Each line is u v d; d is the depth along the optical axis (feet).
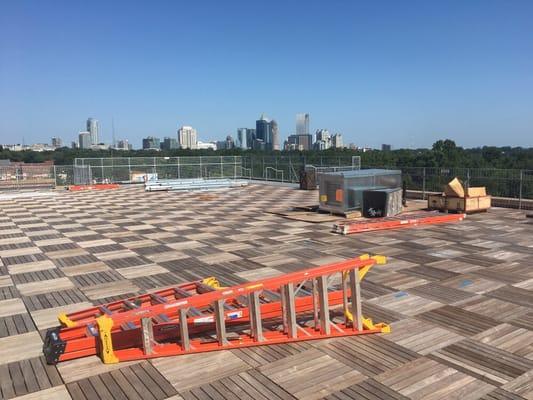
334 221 48.75
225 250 36.14
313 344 18.15
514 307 22.06
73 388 15.25
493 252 33.58
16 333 20.13
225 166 124.98
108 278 28.81
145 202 74.02
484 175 61.93
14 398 14.71
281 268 30.37
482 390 14.56
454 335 18.86
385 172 54.39
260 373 15.94
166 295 23.03
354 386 14.94
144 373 16.11
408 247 35.68
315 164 102.99
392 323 20.22
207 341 18.51
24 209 66.23
